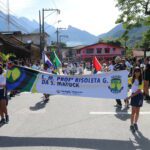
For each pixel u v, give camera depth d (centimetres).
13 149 809
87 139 898
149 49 4919
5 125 1072
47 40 9800
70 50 13512
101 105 1469
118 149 808
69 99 1680
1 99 1062
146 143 858
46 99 1627
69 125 1069
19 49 3978
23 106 1464
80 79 1030
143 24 4625
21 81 1053
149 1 4484
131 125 994
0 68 1035
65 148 815
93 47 10844
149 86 1772
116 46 10638
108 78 1020
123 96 1016
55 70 1967
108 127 1037
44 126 1057
